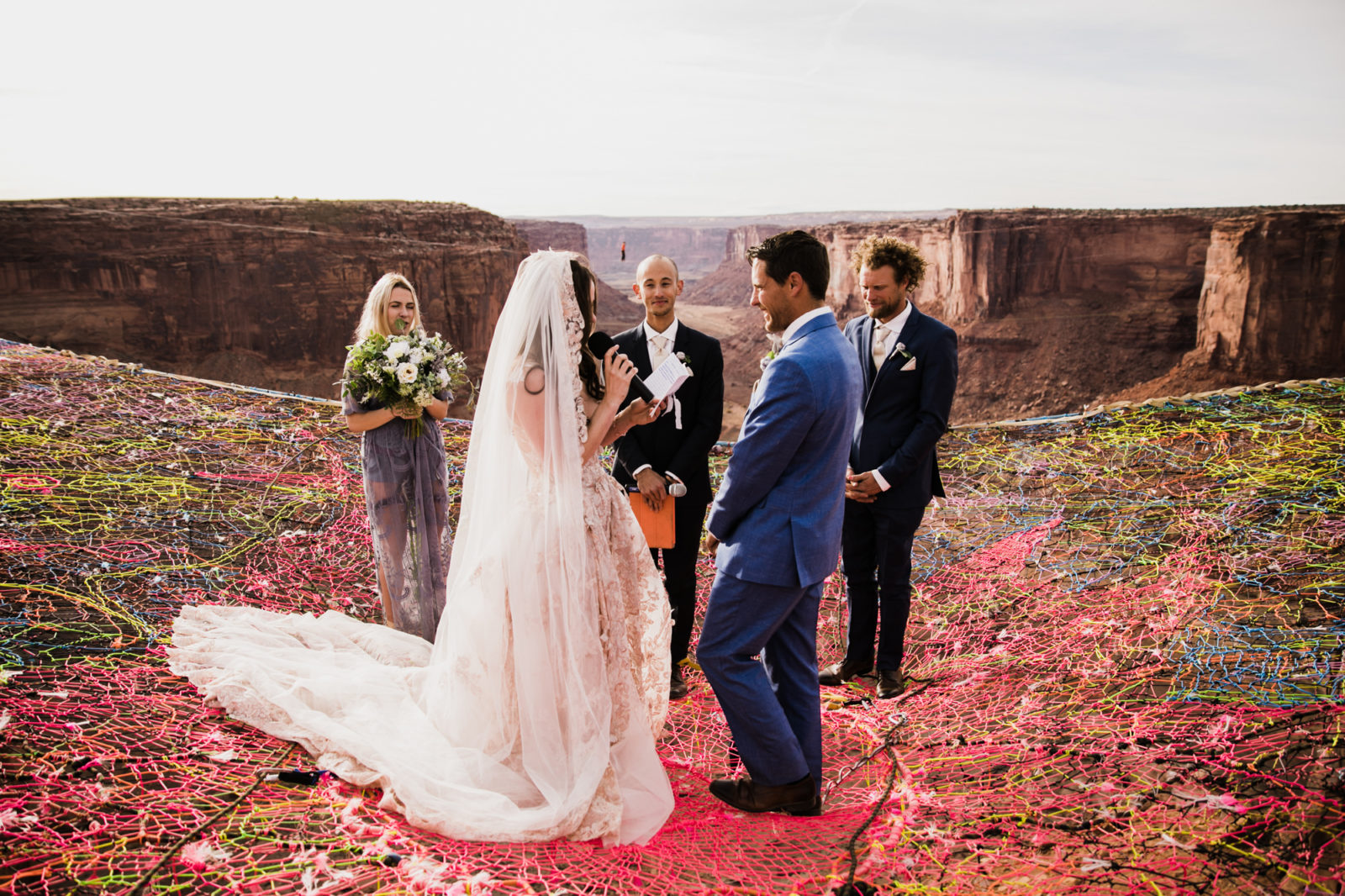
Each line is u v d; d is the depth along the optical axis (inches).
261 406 307.3
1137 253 2341.3
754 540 104.9
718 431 150.5
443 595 163.6
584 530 107.0
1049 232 2386.8
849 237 2903.5
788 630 112.7
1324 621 137.9
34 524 187.2
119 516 199.8
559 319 103.5
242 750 109.5
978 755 116.0
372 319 162.9
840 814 105.8
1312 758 98.4
